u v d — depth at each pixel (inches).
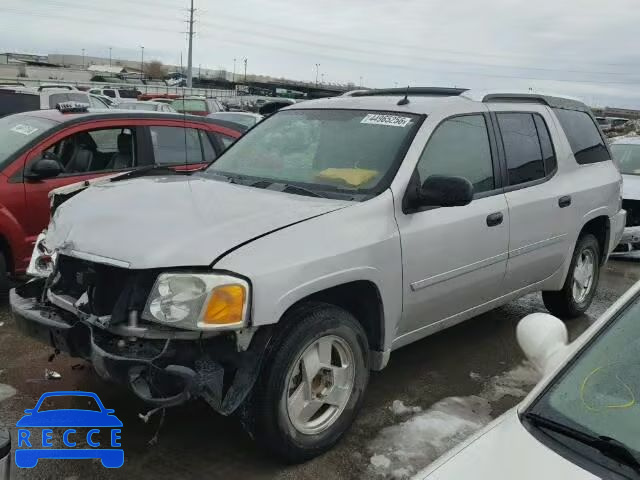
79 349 125.0
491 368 186.7
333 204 139.5
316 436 132.0
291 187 153.1
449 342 206.8
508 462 71.0
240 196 144.9
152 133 256.4
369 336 147.4
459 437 145.2
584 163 220.4
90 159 238.8
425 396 166.2
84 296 127.1
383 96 189.3
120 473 127.2
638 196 335.9
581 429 73.7
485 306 182.7
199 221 128.2
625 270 327.0
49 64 3331.7
